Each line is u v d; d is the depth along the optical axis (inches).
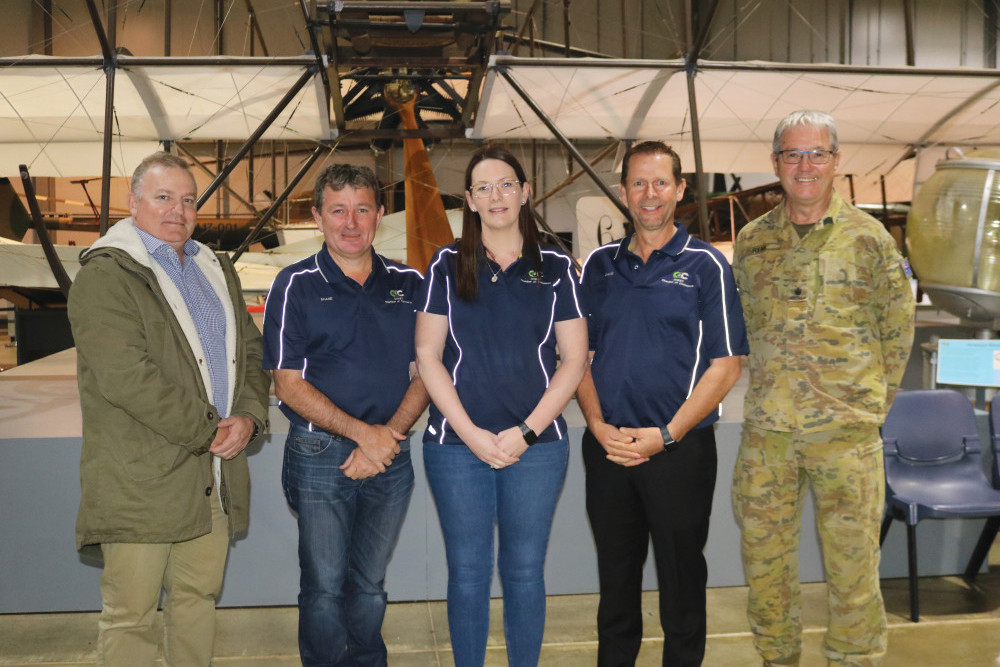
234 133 227.9
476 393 68.9
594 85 204.7
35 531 97.5
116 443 65.1
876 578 77.5
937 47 490.9
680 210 392.2
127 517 64.6
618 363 73.4
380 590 78.4
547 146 346.0
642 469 72.8
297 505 73.6
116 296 63.9
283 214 383.6
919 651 88.5
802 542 106.3
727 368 72.2
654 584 105.3
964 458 106.3
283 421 112.3
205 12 408.8
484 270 68.8
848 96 219.1
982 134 254.7
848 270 74.7
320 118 210.1
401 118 219.9
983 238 155.6
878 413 75.1
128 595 66.4
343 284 72.0
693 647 74.5
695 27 450.9
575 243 348.8
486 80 195.2
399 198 368.5
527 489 69.4
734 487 81.7
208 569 71.9
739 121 238.8
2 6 406.3
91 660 87.7
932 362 132.6
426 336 69.4
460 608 70.2
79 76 184.2
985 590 105.3
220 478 71.6
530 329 68.9
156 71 179.9
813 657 86.9
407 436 76.2
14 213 401.4
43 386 157.2
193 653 72.3
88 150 241.9
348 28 157.2
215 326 72.0
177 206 67.9
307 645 75.0
